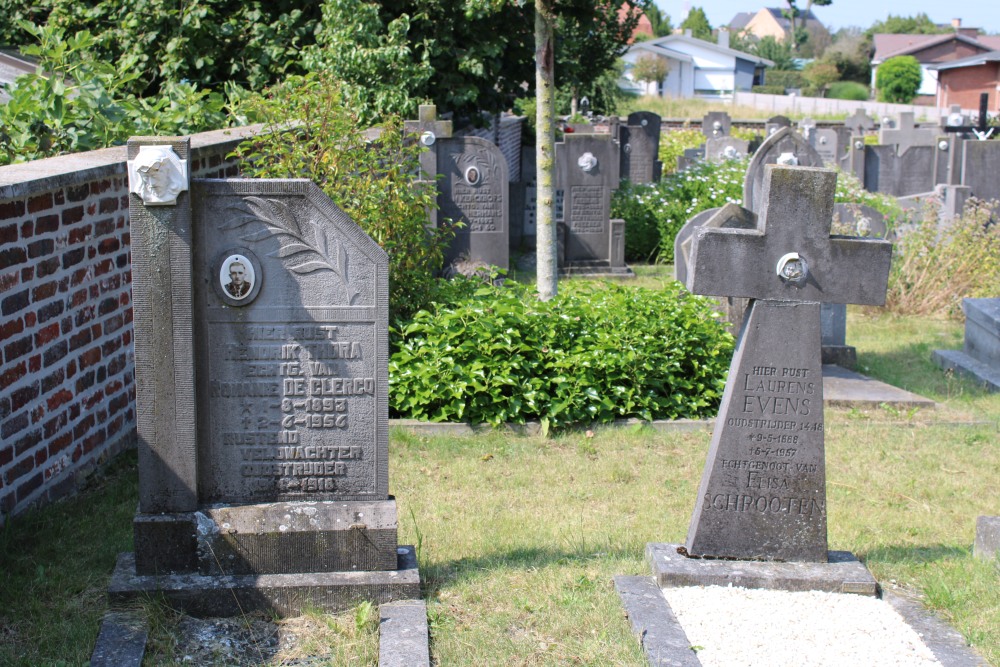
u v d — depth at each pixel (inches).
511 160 1142.3
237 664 161.0
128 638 162.1
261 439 181.3
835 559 199.8
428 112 490.9
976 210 481.4
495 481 253.8
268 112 324.8
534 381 296.4
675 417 303.6
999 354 361.4
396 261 334.6
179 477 177.0
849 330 436.1
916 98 2893.7
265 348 179.2
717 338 323.9
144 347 173.3
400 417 298.4
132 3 558.3
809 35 4394.7
